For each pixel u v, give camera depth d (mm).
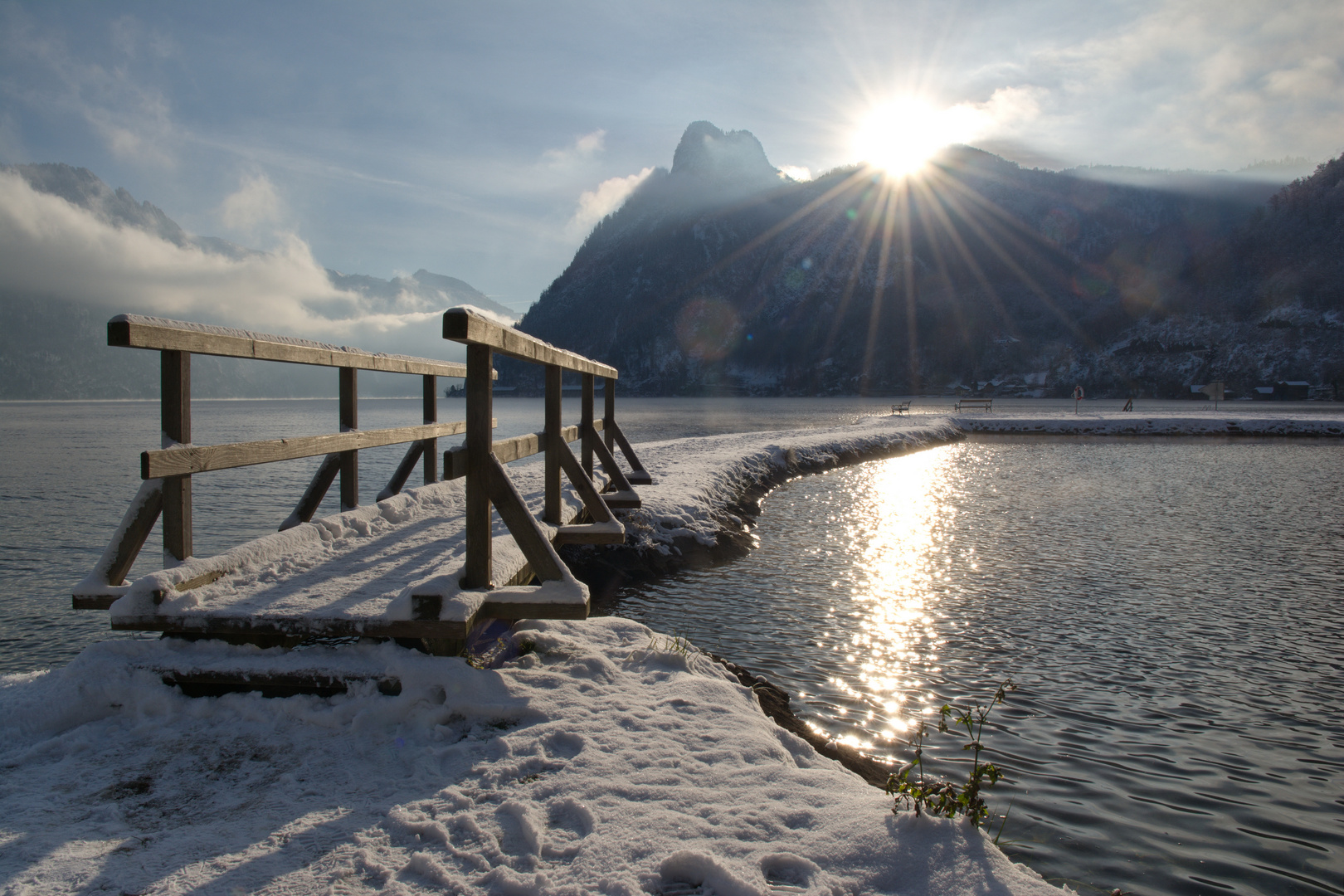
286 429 61031
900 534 12898
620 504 9500
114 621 3443
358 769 2891
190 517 3857
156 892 2119
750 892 2109
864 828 2477
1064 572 10125
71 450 40875
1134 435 41500
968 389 177500
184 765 2895
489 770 2861
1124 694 5910
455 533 5523
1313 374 132000
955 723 5301
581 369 7344
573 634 4586
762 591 9062
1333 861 3707
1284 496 17625
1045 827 3980
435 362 7535
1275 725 5344
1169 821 4066
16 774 2795
